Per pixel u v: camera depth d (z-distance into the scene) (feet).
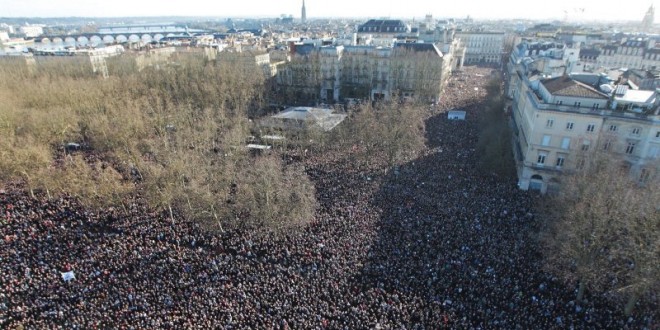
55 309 170.19
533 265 195.42
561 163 281.54
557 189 281.54
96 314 166.09
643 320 164.55
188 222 241.76
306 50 635.25
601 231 171.83
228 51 644.27
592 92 271.28
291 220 226.38
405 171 314.14
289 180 252.21
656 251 154.81
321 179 304.30
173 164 264.72
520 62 476.13
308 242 214.90
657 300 172.65
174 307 168.55
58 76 550.77
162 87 510.99
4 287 182.60
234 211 247.91
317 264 196.65
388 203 259.19
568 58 425.69
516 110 405.59
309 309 165.48
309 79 590.96
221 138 377.71
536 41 638.94
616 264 174.91
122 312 166.30
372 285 182.80
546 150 282.56
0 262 200.54
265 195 243.19
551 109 273.75
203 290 178.70
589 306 171.53
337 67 590.55
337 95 606.14
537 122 280.10
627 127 261.03
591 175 229.25
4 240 221.46
